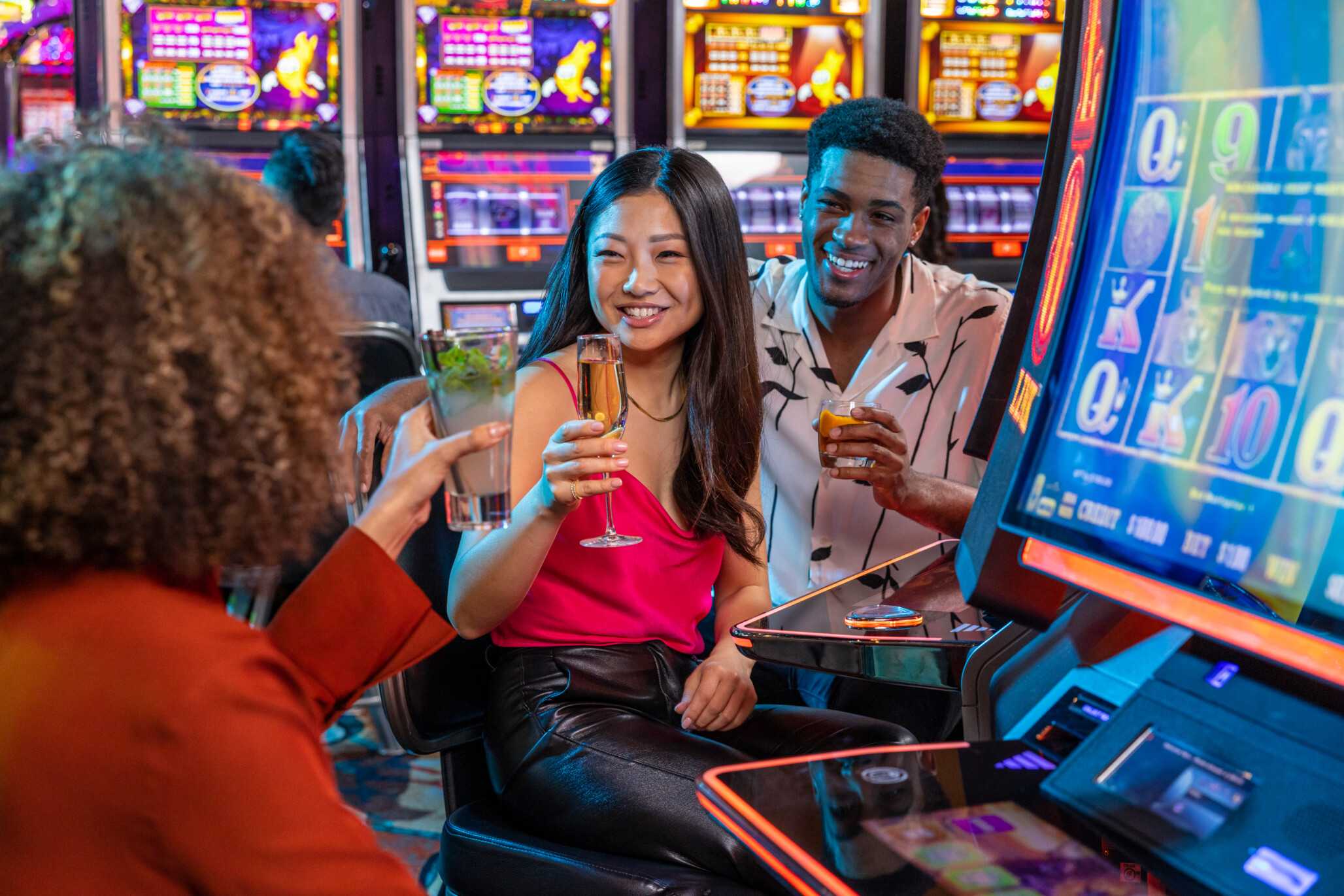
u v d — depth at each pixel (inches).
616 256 67.6
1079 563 41.7
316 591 39.0
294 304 31.8
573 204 190.1
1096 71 44.7
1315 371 34.6
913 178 82.5
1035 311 47.5
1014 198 199.6
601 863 55.0
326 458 32.9
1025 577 44.6
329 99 180.7
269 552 32.0
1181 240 40.1
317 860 28.9
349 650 38.9
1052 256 46.8
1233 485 36.6
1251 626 35.0
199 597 31.5
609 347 58.8
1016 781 37.2
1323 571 33.2
